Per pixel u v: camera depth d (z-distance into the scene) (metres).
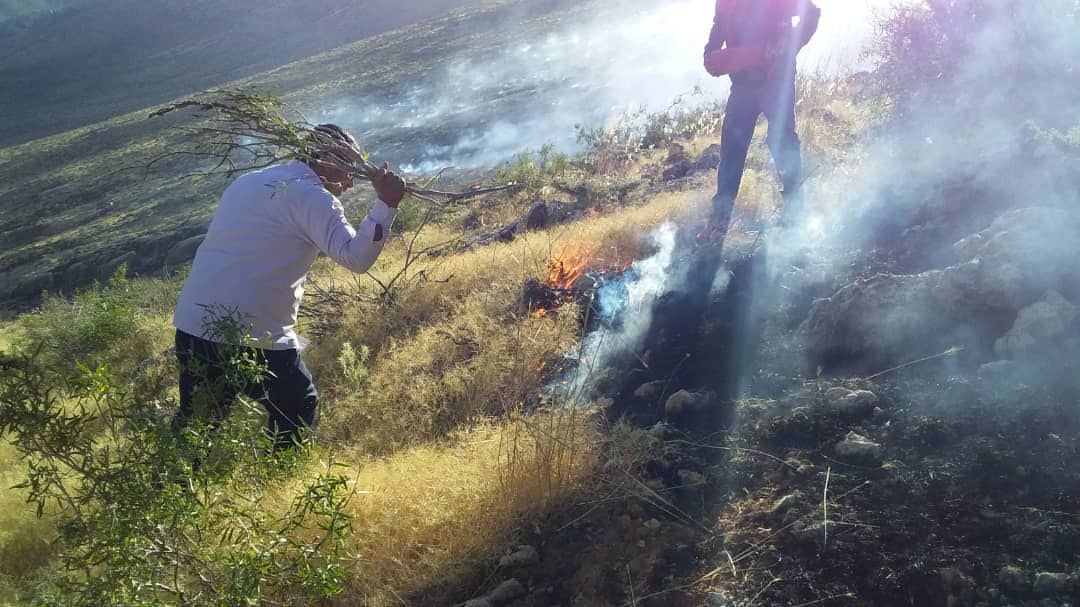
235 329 2.88
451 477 3.29
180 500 2.38
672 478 3.17
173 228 27.89
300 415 3.62
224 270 3.39
